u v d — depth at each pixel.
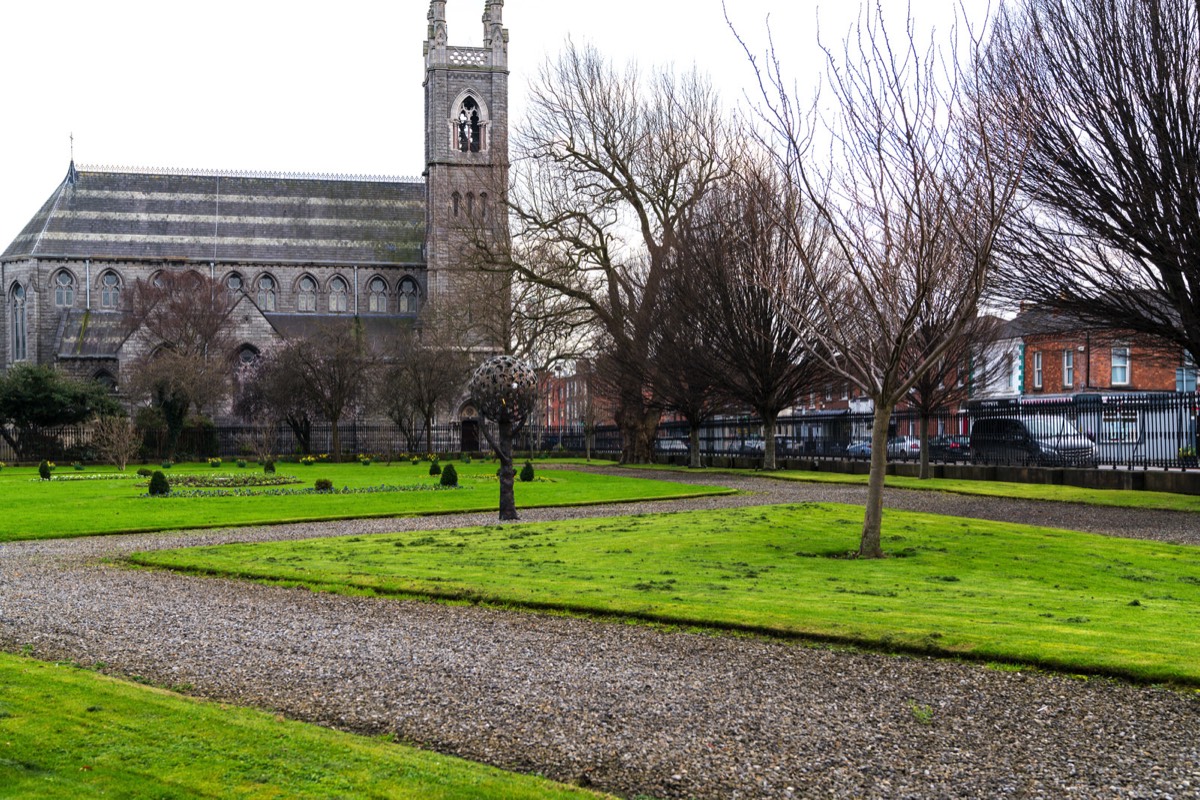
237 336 86.88
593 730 7.45
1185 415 30.50
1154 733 7.22
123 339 84.88
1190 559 15.50
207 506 27.73
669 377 48.09
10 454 69.00
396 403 72.19
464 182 92.38
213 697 8.41
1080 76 23.38
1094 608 11.28
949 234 15.97
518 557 16.12
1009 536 18.03
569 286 54.19
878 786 6.38
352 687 8.65
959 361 39.19
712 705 8.00
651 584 13.07
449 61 92.75
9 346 96.38
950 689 8.32
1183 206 22.30
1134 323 24.94
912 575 13.86
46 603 12.67
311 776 6.38
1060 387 53.94
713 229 43.44
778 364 43.12
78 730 7.21
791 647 9.80
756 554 16.08
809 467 46.16
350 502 28.95
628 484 36.88
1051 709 7.77
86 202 99.38
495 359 23.73
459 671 9.09
